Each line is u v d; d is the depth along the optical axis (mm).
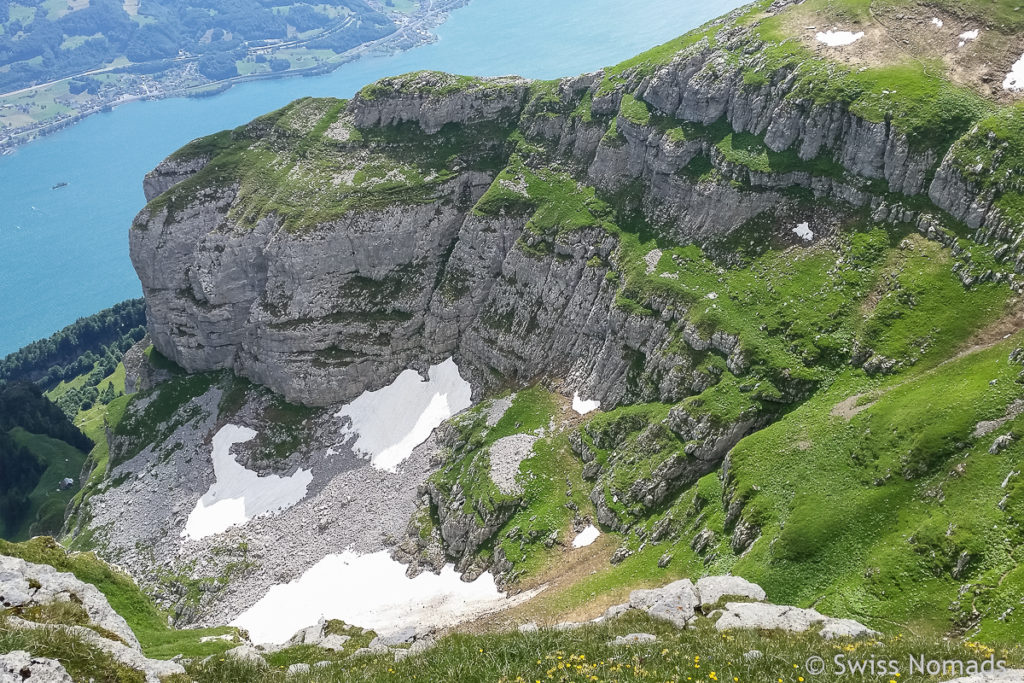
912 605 60969
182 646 59938
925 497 69375
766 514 76312
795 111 112375
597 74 150750
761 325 101062
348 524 132625
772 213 112938
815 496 75125
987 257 90500
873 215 103250
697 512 86500
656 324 114188
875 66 111188
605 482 103562
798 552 70250
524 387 137125
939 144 99438
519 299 143625
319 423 153875
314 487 141250
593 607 79062
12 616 38188
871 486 73438
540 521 106750
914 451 72625
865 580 64750
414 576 119125
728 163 118250
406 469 138500
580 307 131500
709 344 104375
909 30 114875
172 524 139000
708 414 96062
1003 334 84000
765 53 121500
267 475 145625
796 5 129750
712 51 128875
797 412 88938
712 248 116312
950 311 89188
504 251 149875
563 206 141875
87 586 45188
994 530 61500
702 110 125312
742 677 31531
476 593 106750
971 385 76500
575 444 115438
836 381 91188
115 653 35781
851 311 96125
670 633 43312
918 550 64375
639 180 133625
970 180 94062
